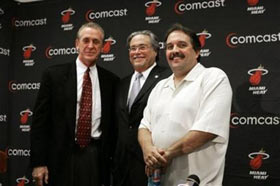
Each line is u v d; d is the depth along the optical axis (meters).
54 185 2.53
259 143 2.79
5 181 3.56
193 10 3.06
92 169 2.52
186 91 1.93
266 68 2.81
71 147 2.53
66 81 2.62
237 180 2.83
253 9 2.87
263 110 2.79
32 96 3.59
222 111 1.80
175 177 1.87
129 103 2.53
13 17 3.69
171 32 2.05
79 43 2.68
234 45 2.92
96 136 2.61
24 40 3.65
